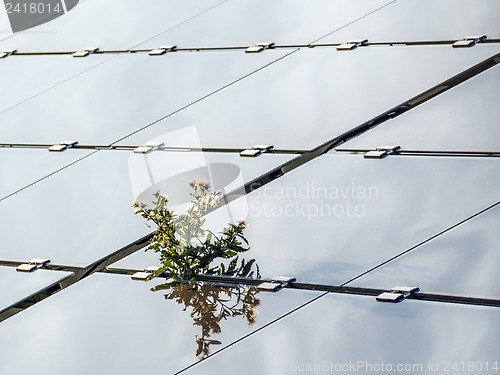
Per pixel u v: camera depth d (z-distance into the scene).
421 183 10.90
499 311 8.50
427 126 12.08
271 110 14.04
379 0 16.56
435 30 14.60
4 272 12.33
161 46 17.80
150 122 15.10
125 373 9.33
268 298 9.88
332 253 10.28
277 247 10.71
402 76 13.59
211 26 17.91
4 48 20.45
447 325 8.50
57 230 12.95
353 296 9.42
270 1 18.11
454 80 12.94
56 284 11.67
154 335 9.85
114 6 20.73
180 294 10.50
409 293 9.16
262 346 9.02
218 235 11.21
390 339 8.53
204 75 16.03
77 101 16.91
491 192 10.30
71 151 15.21
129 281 11.17
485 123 11.66
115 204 13.02
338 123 12.99
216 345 9.30
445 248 9.64
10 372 9.98
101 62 18.20
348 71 14.34
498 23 14.11
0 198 14.38
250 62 15.91
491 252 9.33
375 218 10.59
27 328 10.83
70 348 10.09
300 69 14.99
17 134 16.45
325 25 16.27
